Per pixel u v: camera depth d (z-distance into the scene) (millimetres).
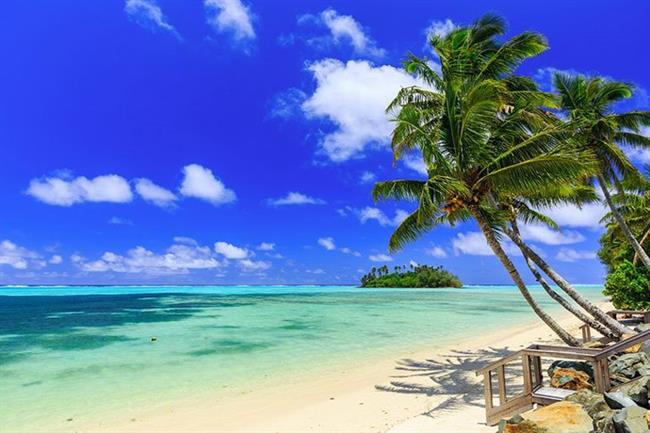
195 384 12555
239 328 25906
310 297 69562
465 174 11602
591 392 6602
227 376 13523
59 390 11938
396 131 13047
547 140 10820
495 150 11695
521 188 10641
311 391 11648
